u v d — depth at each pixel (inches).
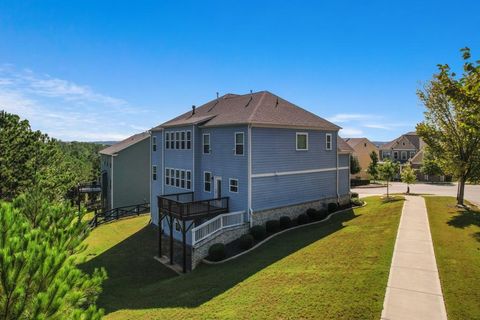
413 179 1147.9
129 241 899.4
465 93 284.5
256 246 663.8
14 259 178.9
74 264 225.8
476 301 320.5
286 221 772.6
